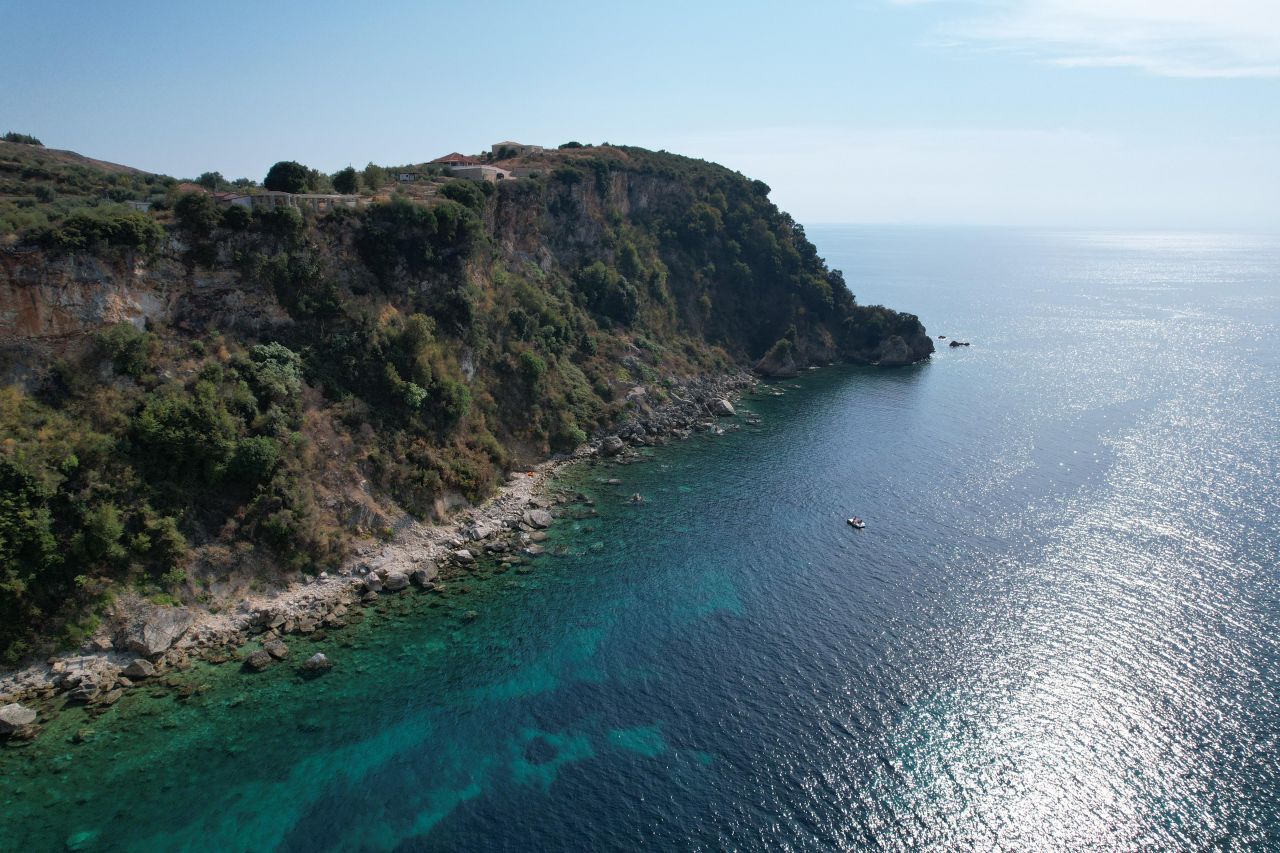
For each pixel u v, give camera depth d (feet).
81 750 149.07
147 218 210.59
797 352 503.61
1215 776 148.87
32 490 170.81
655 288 457.27
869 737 160.35
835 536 249.55
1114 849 134.62
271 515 204.54
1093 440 340.18
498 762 152.46
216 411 206.49
